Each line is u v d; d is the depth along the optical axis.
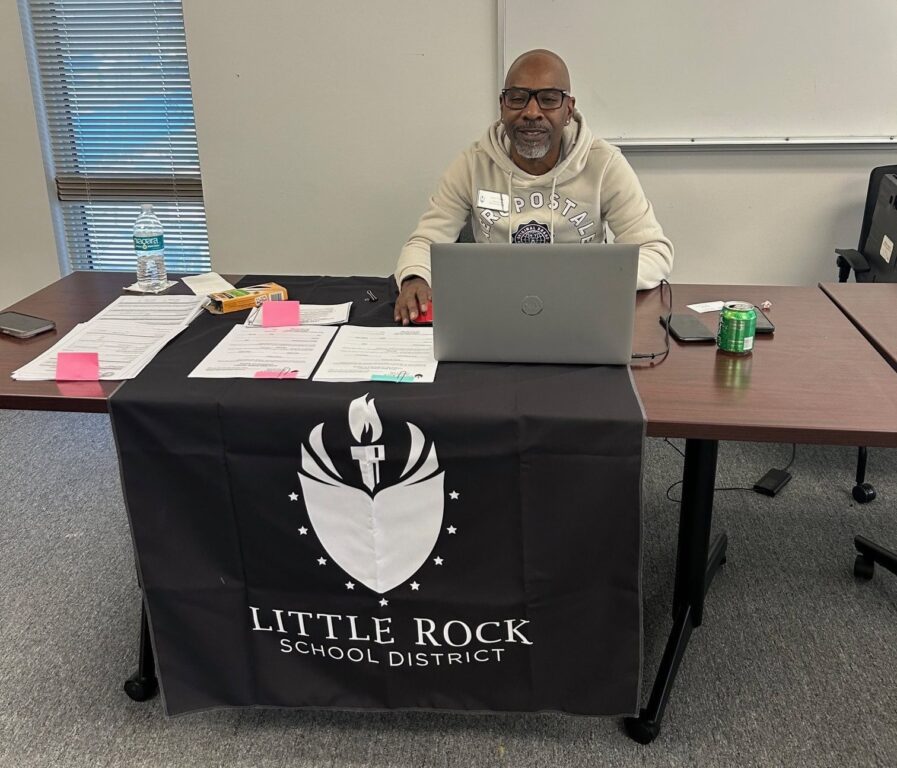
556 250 1.37
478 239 2.32
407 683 1.53
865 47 2.57
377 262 3.07
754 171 2.77
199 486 1.39
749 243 2.86
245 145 2.96
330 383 1.40
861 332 1.66
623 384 1.38
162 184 3.15
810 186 2.77
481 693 1.53
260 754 1.57
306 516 1.40
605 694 1.49
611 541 1.36
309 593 1.46
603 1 2.61
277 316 1.71
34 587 2.06
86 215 3.26
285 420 1.33
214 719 1.65
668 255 2.05
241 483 1.38
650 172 2.80
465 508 1.36
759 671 1.75
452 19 2.71
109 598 2.02
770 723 1.62
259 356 1.53
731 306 1.58
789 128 2.69
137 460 1.39
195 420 1.34
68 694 1.71
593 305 1.40
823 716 1.63
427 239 2.20
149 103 3.07
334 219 3.03
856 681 1.72
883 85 2.61
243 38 2.82
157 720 1.65
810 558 2.15
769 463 2.64
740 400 1.33
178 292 1.96
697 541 1.65
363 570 1.43
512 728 1.62
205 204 3.07
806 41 2.59
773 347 1.57
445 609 1.45
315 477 1.36
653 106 2.71
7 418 3.01
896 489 2.49
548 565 1.39
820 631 1.88
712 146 2.73
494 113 2.81
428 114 2.84
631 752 1.56
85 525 2.34
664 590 2.02
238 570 1.46
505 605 1.43
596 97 2.72
